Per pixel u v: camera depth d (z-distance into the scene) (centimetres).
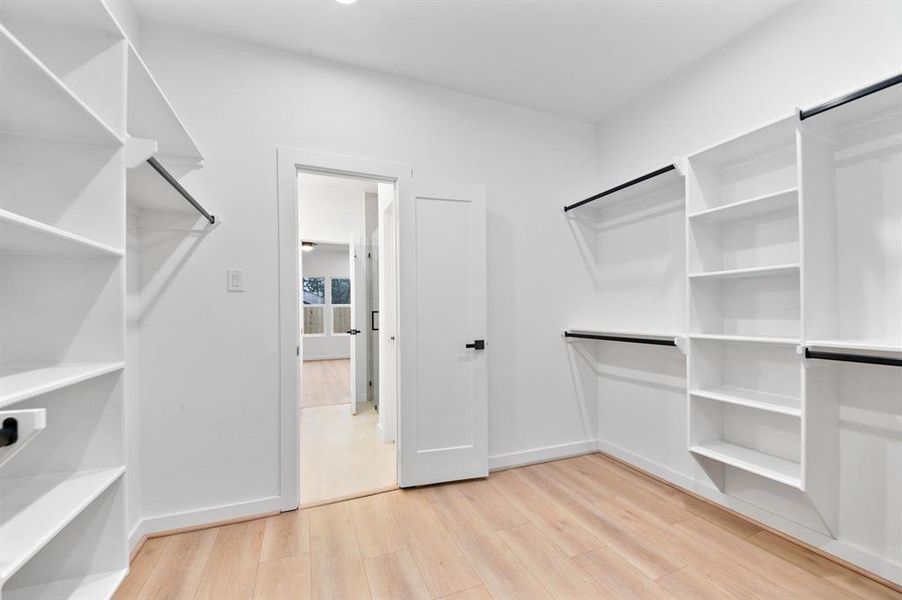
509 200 280
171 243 195
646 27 204
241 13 190
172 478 191
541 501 222
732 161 206
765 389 195
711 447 204
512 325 279
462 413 250
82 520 107
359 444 325
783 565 164
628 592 149
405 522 199
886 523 154
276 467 210
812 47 178
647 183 244
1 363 103
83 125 100
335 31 205
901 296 151
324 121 227
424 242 245
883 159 155
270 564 166
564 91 265
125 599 146
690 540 183
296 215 218
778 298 189
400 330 238
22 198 104
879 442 156
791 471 171
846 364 165
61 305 107
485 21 199
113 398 110
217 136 204
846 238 164
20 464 105
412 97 250
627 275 281
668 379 250
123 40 110
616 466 275
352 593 149
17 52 71
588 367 303
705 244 208
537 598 146
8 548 75
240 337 205
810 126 160
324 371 708
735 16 196
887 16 155
